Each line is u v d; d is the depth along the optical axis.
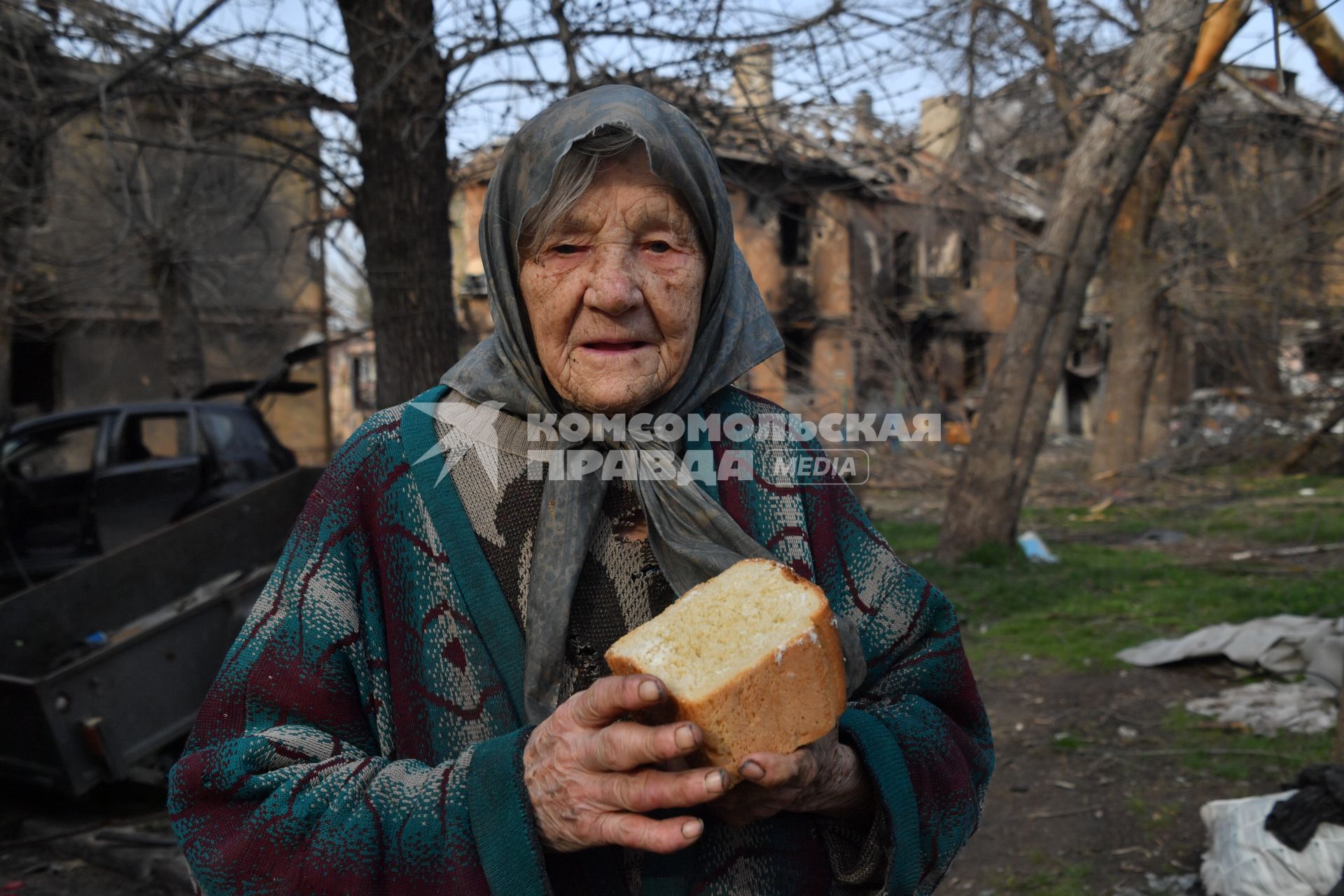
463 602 1.05
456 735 1.03
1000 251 23.94
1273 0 3.01
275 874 0.91
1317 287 12.88
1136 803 3.97
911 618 1.19
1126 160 8.12
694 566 1.02
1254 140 9.94
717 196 1.07
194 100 6.03
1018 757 4.56
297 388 7.69
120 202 7.85
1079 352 27.64
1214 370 18.48
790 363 21.41
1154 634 6.36
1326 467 15.39
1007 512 8.92
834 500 1.21
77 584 5.00
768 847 1.07
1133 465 15.51
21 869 4.09
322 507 1.08
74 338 14.81
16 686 4.06
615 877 1.02
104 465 7.30
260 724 0.99
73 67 5.60
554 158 1.00
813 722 0.89
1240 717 4.77
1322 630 5.37
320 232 7.07
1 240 7.88
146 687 4.33
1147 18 6.95
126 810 4.67
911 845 1.04
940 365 23.44
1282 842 3.03
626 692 0.83
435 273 5.20
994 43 5.48
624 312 1.02
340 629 1.02
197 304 14.76
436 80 4.99
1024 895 3.41
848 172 6.08
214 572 5.56
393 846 0.90
